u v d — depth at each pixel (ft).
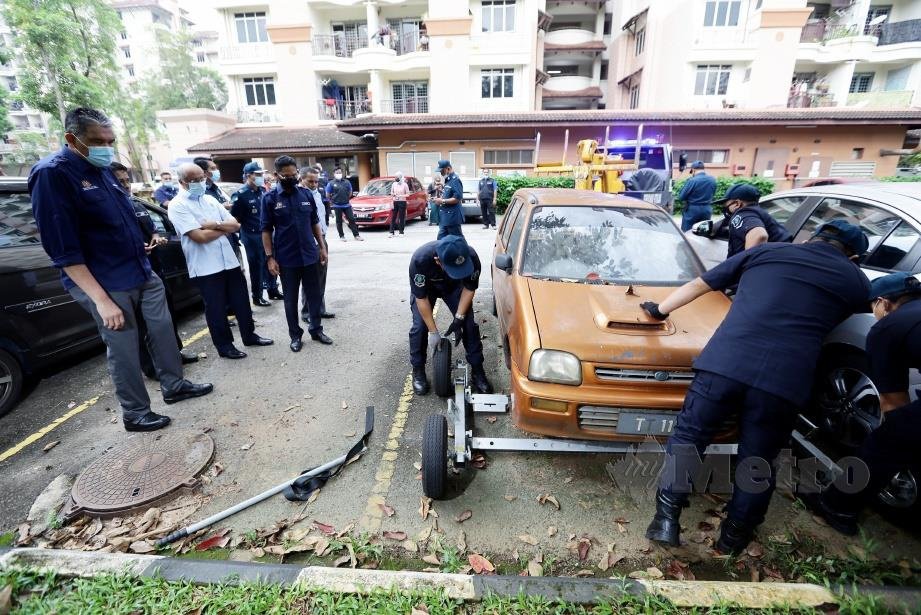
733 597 6.10
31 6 65.41
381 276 24.47
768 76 68.13
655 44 77.00
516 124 54.29
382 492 8.63
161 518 7.97
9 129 88.53
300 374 13.37
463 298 10.37
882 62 74.95
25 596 6.28
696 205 24.11
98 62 76.18
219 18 72.43
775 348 6.32
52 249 8.57
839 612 5.94
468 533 7.67
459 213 28.71
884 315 7.12
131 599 6.18
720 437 7.61
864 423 8.74
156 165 125.70
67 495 8.57
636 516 8.04
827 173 57.26
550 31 96.84
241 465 9.39
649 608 6.00
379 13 74.08
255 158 67.82
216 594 6.28
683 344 7.86
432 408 11.44
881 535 7.53
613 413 7.70
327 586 6.34
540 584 6.37
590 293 9.38
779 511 8.05
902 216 9.19
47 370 13.67
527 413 7.93
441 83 70.38
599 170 32.35
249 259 19.21
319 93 73.72
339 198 35.32
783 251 6.86
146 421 10.54
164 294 11.14
